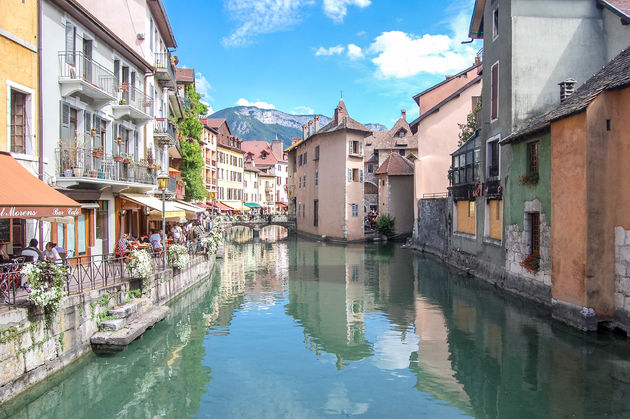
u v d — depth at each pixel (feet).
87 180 41.11
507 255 52.85
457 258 74.33
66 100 41.32
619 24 49.55
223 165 192.54
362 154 131.75
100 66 45.01
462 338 36.76
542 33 51.34
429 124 105.40
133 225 63.67
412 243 111.34
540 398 25.21
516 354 32.19
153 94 69.92
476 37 68.03
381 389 27.32
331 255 97.91
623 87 33.50
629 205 33.22
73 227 43.68
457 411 24.22
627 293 33.27
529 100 51.06
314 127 156.04
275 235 173.27
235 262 88.02
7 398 22.68
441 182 103.96
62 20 40.70
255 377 29.40
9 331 23.02
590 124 34.12
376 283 63.21
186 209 73.56
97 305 32.35
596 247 34.47
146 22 66.13
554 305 39.09
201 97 110.93
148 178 59.31
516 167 50.06
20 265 28.32
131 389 27.48
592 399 24.80
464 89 101.35
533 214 47.16
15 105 36.17
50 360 26.35
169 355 33.50
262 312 46.93
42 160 37.47
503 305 47.11
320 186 140.05
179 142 94.58
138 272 38.86
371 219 150.10
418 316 44.55
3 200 26.66
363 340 37.09
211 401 25.80
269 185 270.87
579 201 35.12
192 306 49.57
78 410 24.79
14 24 34.78
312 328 40.75
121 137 55.67
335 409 24.68
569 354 31.32
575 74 51.39
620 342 32.81
